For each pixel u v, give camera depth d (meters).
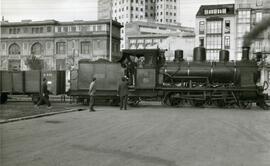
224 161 7.47
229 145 9.38
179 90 24.17
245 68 24.23
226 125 13.73
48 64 82.94
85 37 81.12
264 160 7.62
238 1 62.75
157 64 24.89
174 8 152.12
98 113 18.33
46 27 83.25
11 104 23.73
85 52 81.75
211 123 14.34
